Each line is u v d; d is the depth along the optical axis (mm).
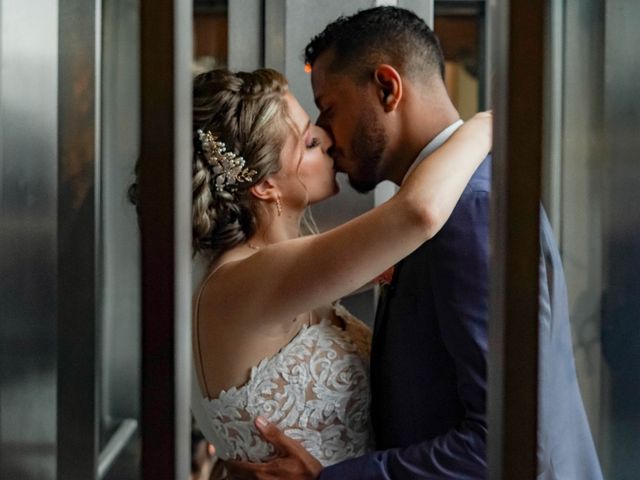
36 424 1106
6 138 1013
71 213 1199
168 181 555
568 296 1249
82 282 1252
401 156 1449
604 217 1165
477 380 1211
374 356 1421
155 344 569
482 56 2018
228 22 1723
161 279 563
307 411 1397
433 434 1326
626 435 1143
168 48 544
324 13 1693
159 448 578
